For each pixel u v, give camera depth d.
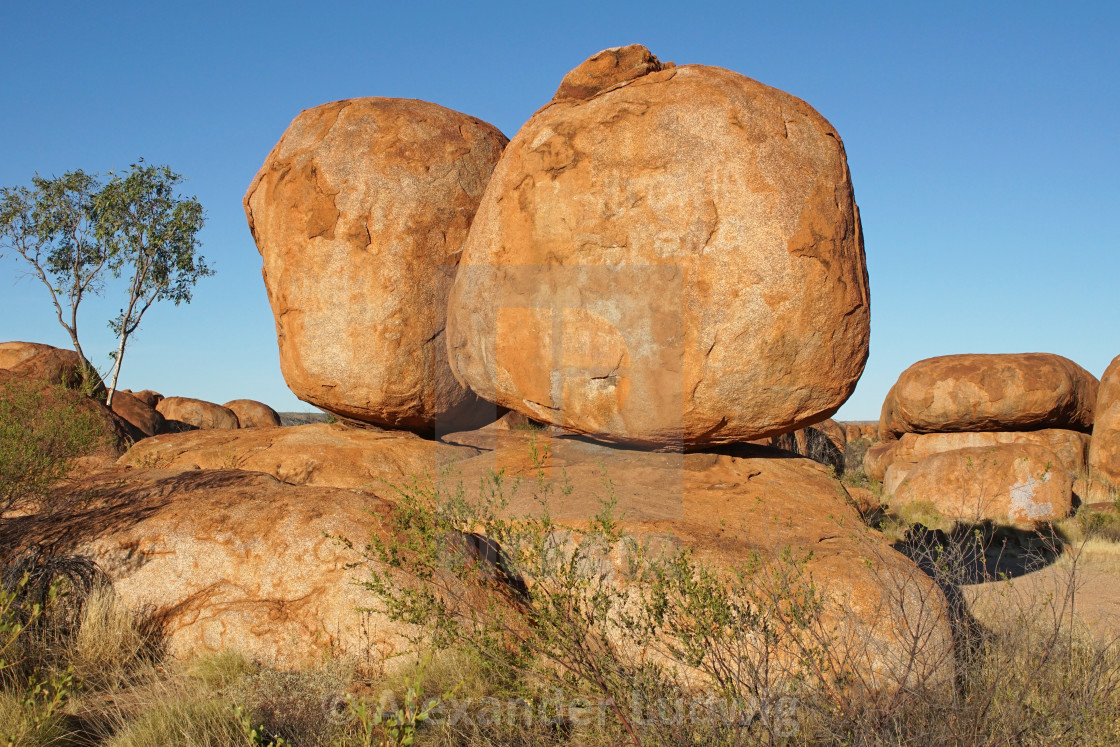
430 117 7.56
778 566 4.38
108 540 5.37
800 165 5.44
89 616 4.98
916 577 4.38
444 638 4.11
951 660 3.83
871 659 4.03
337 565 5.10
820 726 3.50
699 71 5.79
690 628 3.96
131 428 13.29
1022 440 18.58
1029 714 3.64
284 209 7.47
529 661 3.85
